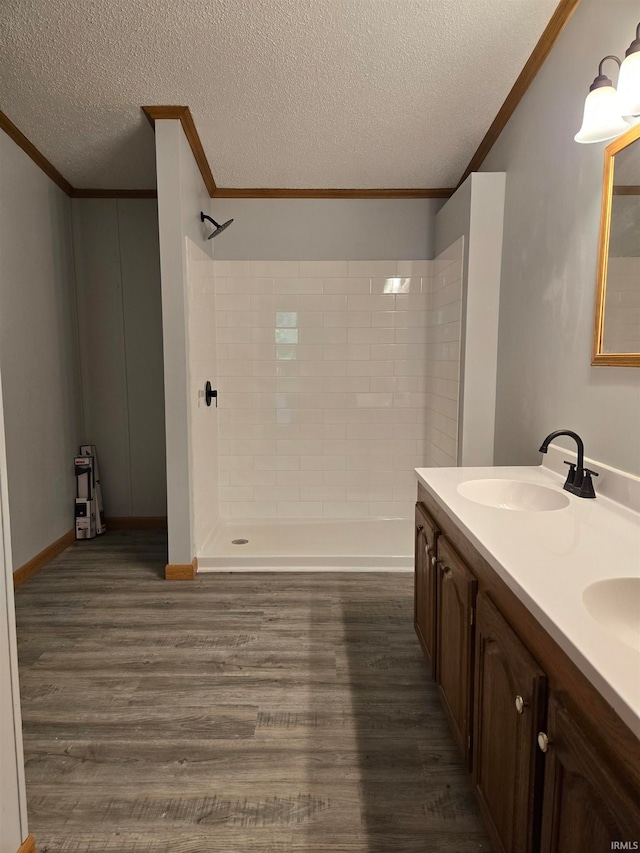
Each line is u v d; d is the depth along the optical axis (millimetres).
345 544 3408
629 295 1666
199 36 2191
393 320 3783
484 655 1305
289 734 1780
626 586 1092
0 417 1198
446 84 2535
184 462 2971
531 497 1946
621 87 1473
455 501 1703
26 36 2166
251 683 2057
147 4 2008
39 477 3283
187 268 2916
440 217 3525
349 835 1405
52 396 3473
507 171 2746
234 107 2705
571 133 2064
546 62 2281
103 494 4023
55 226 3531
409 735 1778
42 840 1389
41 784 1573
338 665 2178
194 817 1458
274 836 1400
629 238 1667
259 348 3801
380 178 3479
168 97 2605
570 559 1193
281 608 2678
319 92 2596
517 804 1076
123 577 3078
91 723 1834
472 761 1423
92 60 2326
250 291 3750
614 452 1760
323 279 3746
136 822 1443
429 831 1418
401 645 2332
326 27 2150
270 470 3898
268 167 3340
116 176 3512
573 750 847
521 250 2557
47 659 2221
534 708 983
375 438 3881
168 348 2891
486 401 2928
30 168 3186
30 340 3193
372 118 2824
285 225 3699
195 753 1696
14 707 1241
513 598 1140
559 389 2158
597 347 1834
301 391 3840
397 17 2107
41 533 3295
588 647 820
